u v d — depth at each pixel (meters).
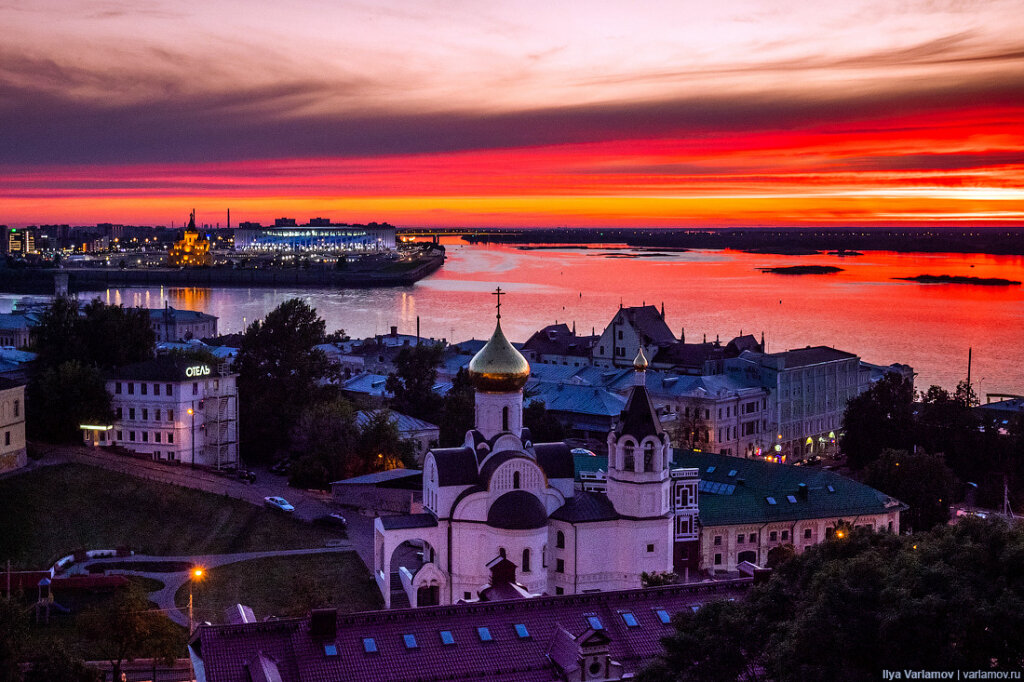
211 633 85.81
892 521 172.75
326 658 86.00
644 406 140.25
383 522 141.25
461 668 87.62
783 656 76.56
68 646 126.12
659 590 98.94
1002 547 78.94
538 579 138.12
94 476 186.38
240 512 179.75
